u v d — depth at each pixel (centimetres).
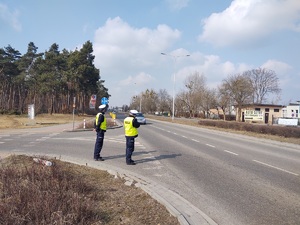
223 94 6888
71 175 644
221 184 716
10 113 5575
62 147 1336
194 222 468
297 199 604
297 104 7612
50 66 5681
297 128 2067
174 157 1114
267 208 546
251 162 1050
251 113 5219
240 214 515
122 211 487
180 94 8925
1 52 5816
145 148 1369
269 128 2359
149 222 448
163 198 576
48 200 427
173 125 3897
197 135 2264
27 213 394
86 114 6869
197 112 8819
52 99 6312
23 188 487
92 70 5472
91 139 1727
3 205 412
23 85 6775
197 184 712
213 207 550
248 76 7625
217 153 1256
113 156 1099
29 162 823
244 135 2289
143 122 3956
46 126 2880
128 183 675
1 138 1719
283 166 993
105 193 583
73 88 5712
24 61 6391
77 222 402
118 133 2230
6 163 812
